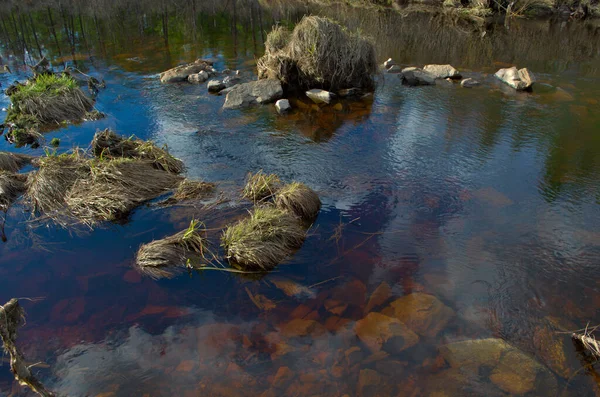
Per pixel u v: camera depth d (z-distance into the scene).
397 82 13.04
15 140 9.58
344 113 10.97
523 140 9.40
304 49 12.05
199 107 11.31
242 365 4.45
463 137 9.57
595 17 22.11
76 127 10.23
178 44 17.08
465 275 5.68
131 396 4.13
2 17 21.39
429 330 4.86
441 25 20.45
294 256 6.03
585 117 10.45
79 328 4.86
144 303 5.22
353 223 6.73
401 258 5.98
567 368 4.44
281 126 10.26
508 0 23.19
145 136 9.74
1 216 6.91
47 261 5.89
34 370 4.35
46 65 14.20
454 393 4.16
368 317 5.03
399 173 8.18
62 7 23.48
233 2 25.80
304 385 4.23
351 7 25.19
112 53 15.88
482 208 7.09
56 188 7.24
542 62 14.75
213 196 7.41
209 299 5.30
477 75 13.49
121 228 6.62
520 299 5.30
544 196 7.42
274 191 7.41
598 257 5.97
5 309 4.03
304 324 4.94
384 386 4.23
